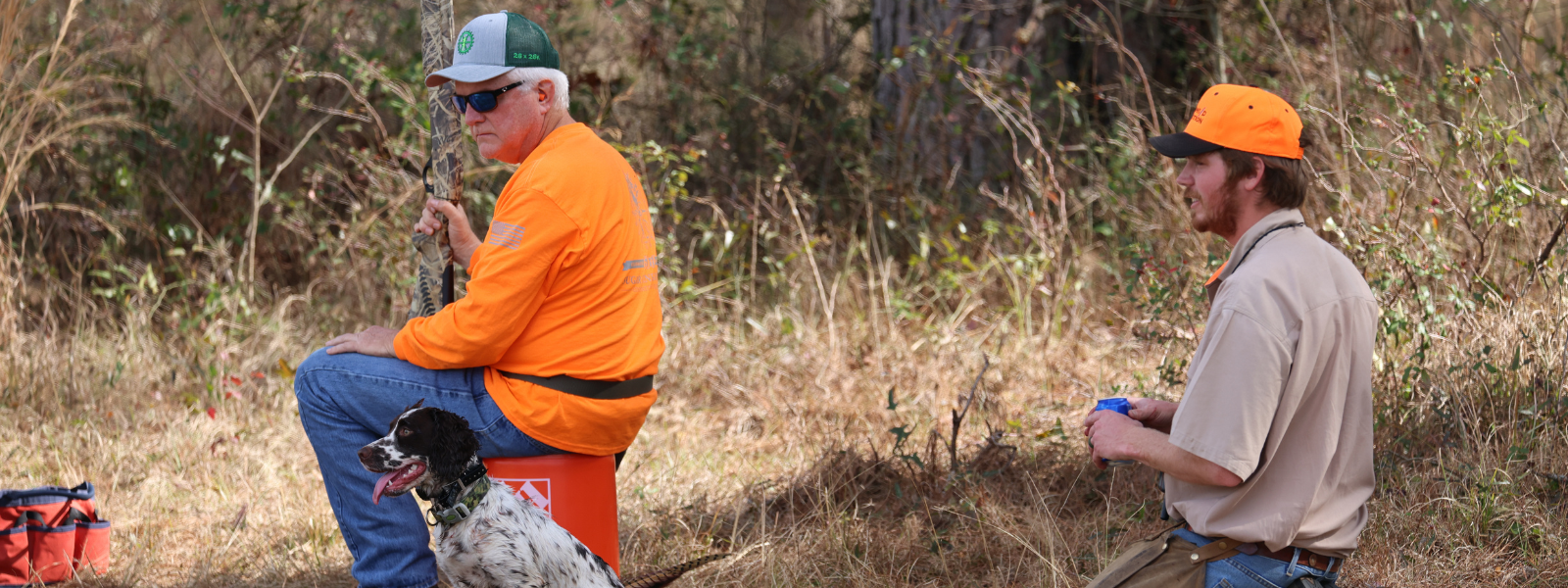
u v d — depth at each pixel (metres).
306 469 5.38
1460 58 7.32
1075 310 6.70
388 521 3.15
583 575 2.96
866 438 5.46
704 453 5.44
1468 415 4.58
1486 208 5.18
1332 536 2.33
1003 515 4.24
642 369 3.12
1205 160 2.40
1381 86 5.86
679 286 7.14
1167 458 2.28
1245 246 2.36
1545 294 5.27
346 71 7.97
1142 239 6.67
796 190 7.73
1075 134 8.16
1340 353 2.26
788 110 9.00
